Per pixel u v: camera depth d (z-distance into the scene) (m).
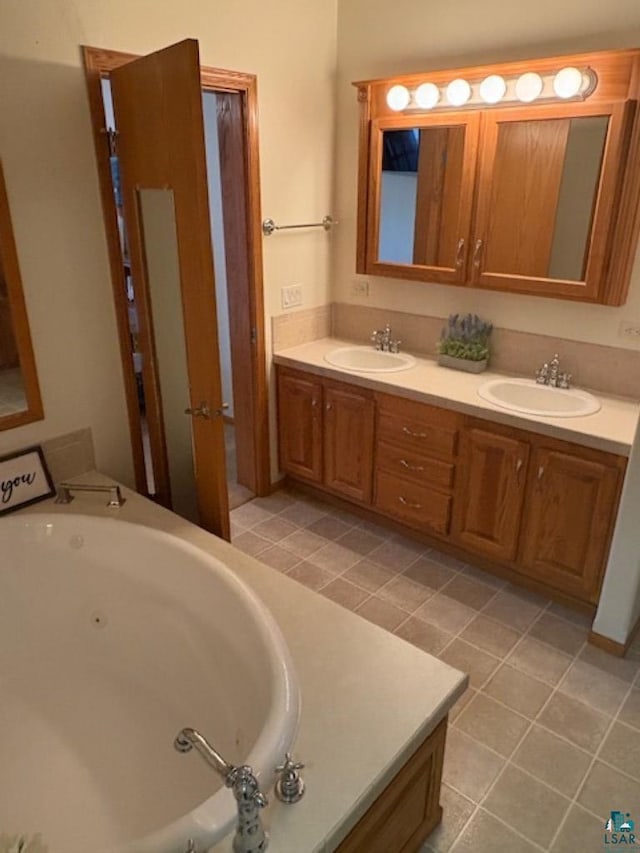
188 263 2.15
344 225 3.51
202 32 2.62
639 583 2.38
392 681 1.65
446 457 2.90
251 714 1.65
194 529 2.32
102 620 2.30
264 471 3.65
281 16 2.91
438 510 3.03
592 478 2.45
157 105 2.06
